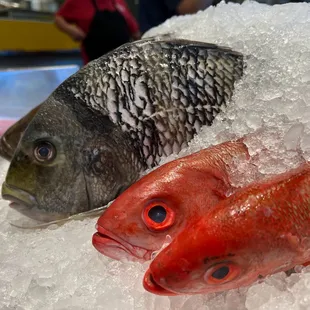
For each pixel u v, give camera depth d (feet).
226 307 2.01
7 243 2.84
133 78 3.07
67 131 3.02
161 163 3.08
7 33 12.87
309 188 1.98
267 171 2.29
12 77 7.61
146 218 2.25
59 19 9.70
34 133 3.04
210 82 3.07
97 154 3.03
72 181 3.04
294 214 1.90
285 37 3.00
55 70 8.10
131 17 10.16
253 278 1.95
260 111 2.66
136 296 2.14
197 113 3.07
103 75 3.10
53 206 3.07
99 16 9.50
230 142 2.56
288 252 1.90
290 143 2.34
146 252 2.31
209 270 1.82
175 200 2.25
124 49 3.20
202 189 2.30
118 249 2.32
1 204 3.49
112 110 3.06
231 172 2.38
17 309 2.19
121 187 3.12
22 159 3.05
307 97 2.50
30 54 13.62
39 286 2.27
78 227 2.90
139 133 3.07
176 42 3.23
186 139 3.09
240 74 3.08
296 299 1.88
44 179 3.03
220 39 3.47
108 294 2.15
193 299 2.06
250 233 1.84
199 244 1.82
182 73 3.09
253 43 3.14
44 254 2.60
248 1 4.04
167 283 1.83
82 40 9.99
